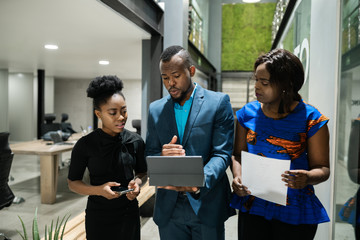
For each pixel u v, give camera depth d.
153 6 3.28
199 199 1.38
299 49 2.83
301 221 1.22
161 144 1.46
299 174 1.12
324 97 1.84
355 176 1.36
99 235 1.37
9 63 7.24
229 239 2.90
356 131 1.35
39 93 8.79
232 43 9.61
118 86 1.35
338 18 1.60
